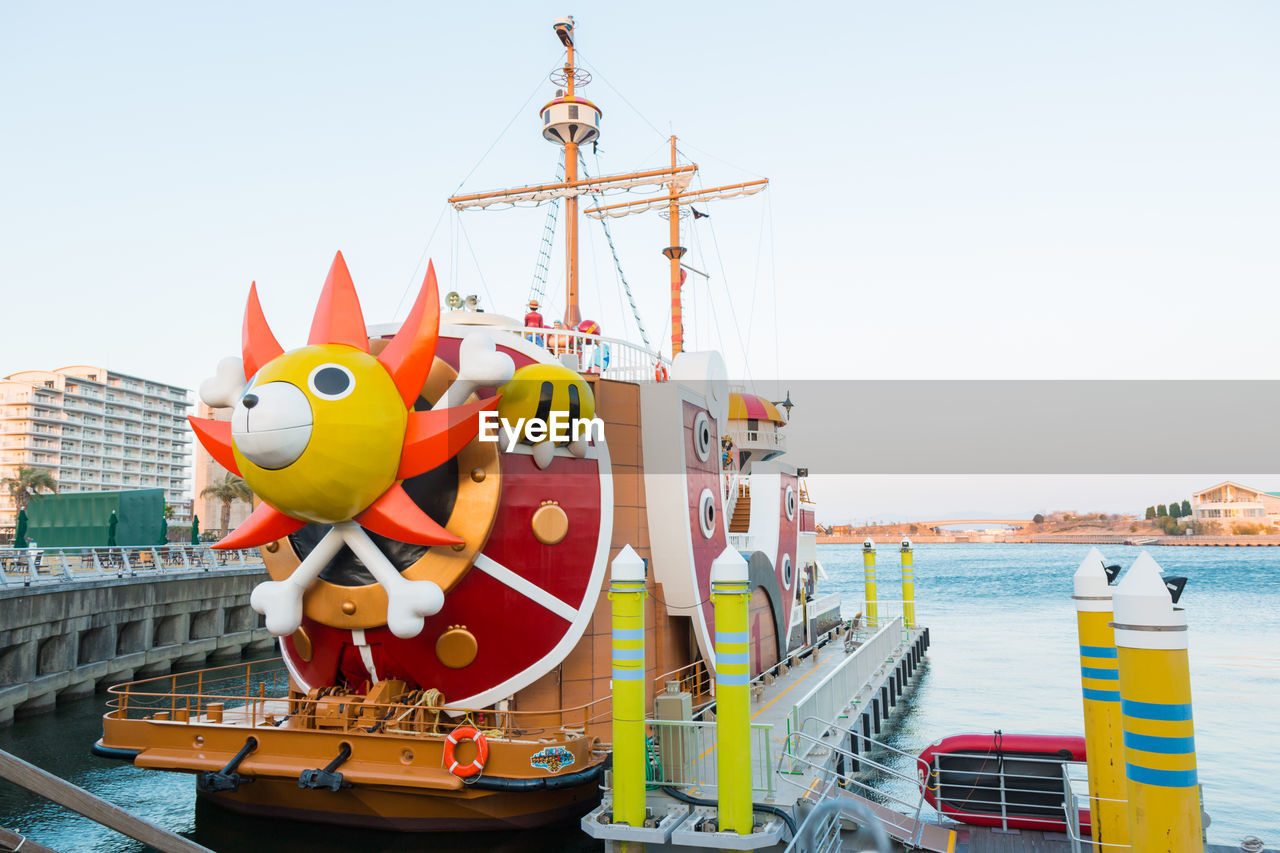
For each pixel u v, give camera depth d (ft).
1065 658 153.99
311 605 52.42
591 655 56.80
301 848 53.06
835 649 111.34
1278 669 133.80
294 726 52.19
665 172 105.40
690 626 69.87
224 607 138.10
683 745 50.75
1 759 13.85
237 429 45.11
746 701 43.70
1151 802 28.96
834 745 59.88
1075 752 51.24
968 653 161.79
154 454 611.47
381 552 50.11
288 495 46.03
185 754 51.60
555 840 52.49
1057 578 416.87
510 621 53.06
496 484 52.01
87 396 554.05
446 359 56.44
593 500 57.67
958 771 52.47
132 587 111.04
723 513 75.46
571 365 61.82
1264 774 78.64
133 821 15.23
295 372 46.26
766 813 45.62
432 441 47.91
